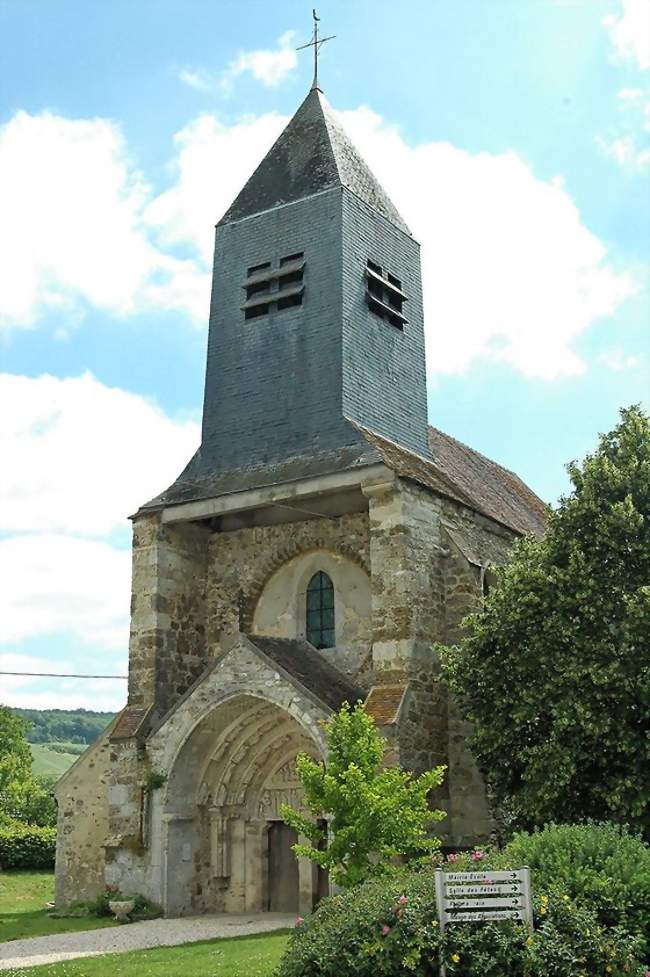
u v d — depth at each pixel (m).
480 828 23.09
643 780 18.41
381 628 23.55
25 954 18.64
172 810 24.39
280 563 27.73
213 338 29.97
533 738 20.39
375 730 18.86
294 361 27.95
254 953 16.83
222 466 28.22
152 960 16.70
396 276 30.56
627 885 11.74
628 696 18.81
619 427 21.95
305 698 22.61
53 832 44.75
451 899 11.40
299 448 26.81
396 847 17.03
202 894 24.78
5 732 50.19
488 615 21.33
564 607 19.97
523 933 10.96
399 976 11.20
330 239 28.50
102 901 24.59
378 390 28.20
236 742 25.22
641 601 19.05
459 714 23.83
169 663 26.94
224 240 30.81
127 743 25.36
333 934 11.85
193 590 28.20
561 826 13.64
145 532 27.69
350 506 26.55
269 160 31.69
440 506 25.62
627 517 19.77
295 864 25.30
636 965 10.95
